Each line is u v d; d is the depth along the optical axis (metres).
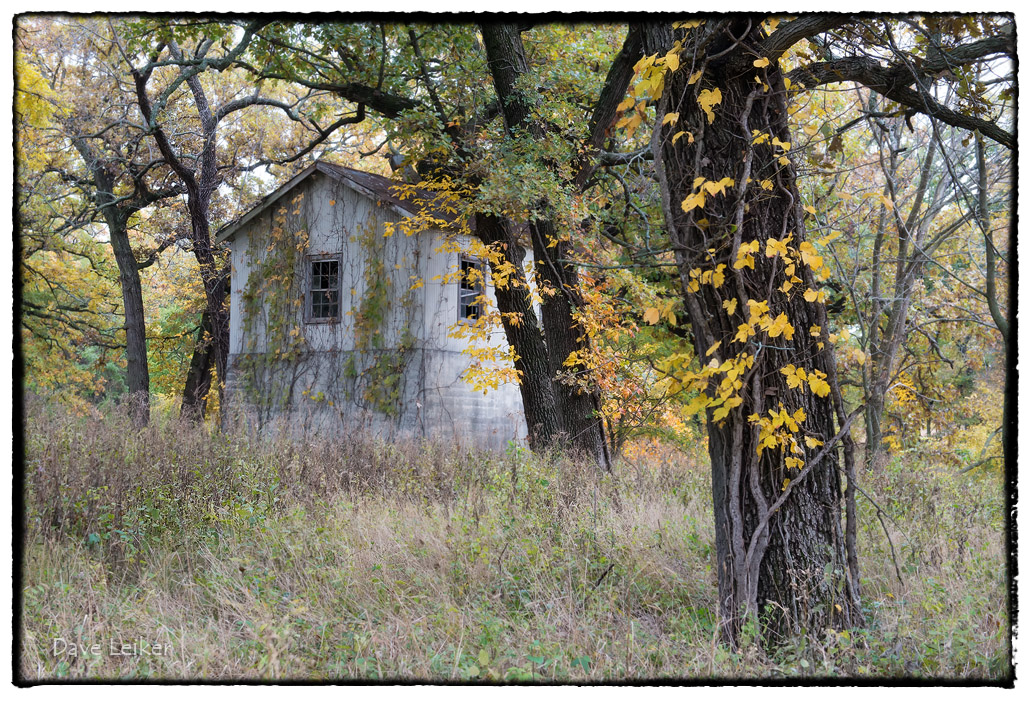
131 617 5.05
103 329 24.58
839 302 9.30
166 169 21.42
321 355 16.70
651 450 14.58
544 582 5.60
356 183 16.39
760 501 4.72
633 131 5.16
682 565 6.09
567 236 11.54
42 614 4.94
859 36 5.06
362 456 9.59
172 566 6.12
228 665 4.43
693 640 4.84
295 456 9.10
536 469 8.99
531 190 10.71
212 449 8.98
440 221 12.98
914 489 7.93
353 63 13.03
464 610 5.21
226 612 5.19
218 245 19.47
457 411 16.11
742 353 4.52
